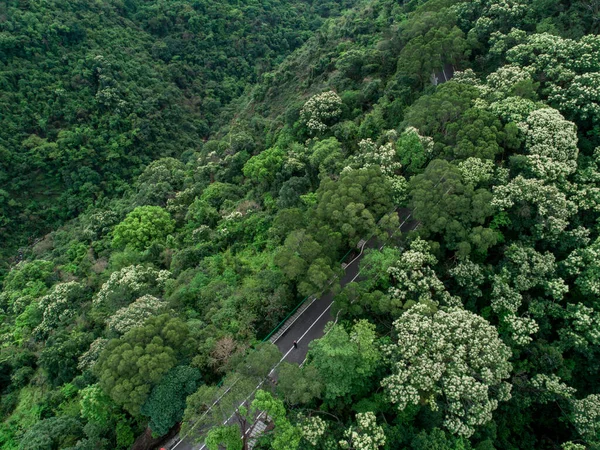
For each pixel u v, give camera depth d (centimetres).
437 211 4075
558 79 4981
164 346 3606
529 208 4188
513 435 3881
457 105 4962
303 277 4097
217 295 4603
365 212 4084
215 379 3766
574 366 3903
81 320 5341
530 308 3944
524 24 6012
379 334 3759
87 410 3631
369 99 6681
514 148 4578
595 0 5669
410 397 3108
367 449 2884
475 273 3981
